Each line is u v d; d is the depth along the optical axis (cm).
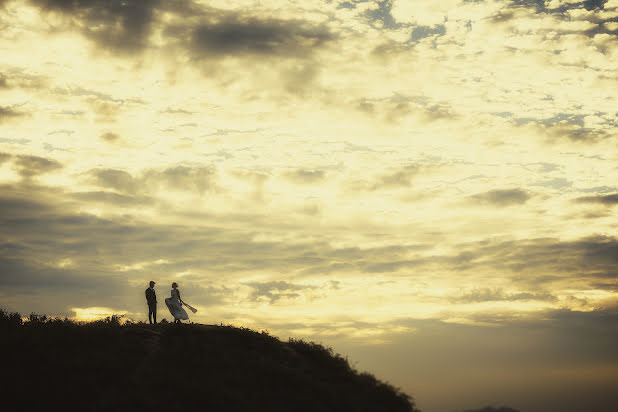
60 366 2344
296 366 2688
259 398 2277
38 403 2050
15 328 2909
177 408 2081
